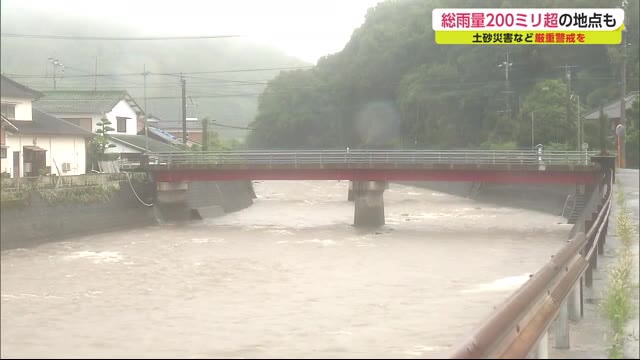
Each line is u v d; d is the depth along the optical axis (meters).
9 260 33.88
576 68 79.50
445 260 33.78
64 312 22.59
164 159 60.25
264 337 19.09
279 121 120.88
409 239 42.22
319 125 118.69
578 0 75.94
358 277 29.14
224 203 60.62
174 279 28.86
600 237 16.98
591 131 63.38
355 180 49.72
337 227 49.16
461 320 20.94
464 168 47.03
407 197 74.94
